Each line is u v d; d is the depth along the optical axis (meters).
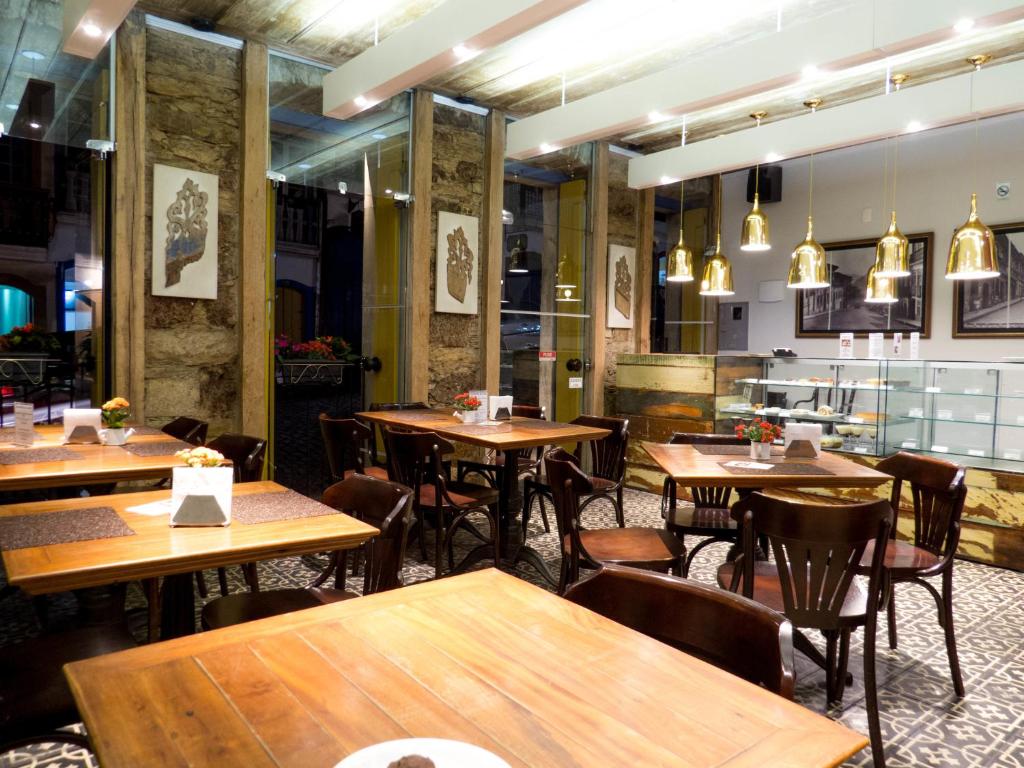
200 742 1.15
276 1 5.17
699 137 8.12
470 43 4.18
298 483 6.42
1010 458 5.27
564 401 8.25
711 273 5.52
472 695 1.33
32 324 5.19
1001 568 5.18
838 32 4.09
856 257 8.21
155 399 5.50
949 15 3.63
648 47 5.81
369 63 4.98
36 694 1.94
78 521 2.47
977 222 4.28
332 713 1.25
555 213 8.09
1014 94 4.69
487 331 7.34
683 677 1.42
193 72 5.57
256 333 5.84
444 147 7.07
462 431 4.96
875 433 5.81
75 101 5.20
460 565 4.76
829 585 2.67
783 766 1.12
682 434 4.93
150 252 5.41
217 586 4.43
